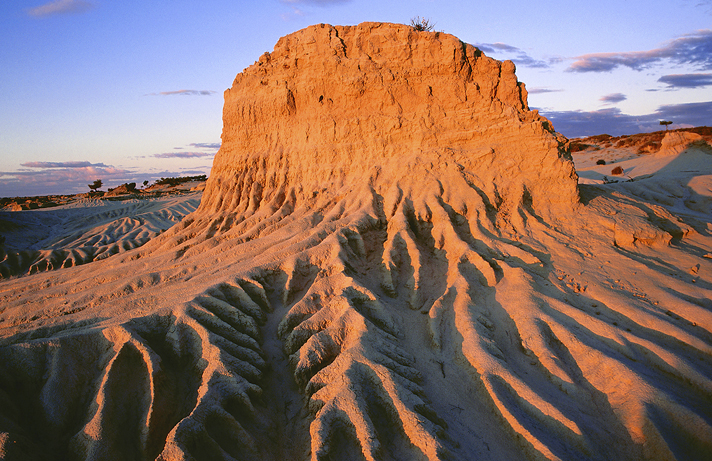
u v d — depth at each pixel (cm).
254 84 1931
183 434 704
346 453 747
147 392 827
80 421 799
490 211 1409
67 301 1242
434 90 1630
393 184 1520
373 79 1652
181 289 1153
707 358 877
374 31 1703
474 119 1564
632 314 1004
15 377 832
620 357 902
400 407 782
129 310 1061
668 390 807
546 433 766
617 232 1335
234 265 1289
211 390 805
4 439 680
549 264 1223
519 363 934
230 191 1955
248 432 776
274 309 1141
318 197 1628
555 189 1459
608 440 758
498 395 831
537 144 1477
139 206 5091
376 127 1636
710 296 1036
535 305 1059
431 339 1026
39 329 980
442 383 908
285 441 809
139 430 776
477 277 1193
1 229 3394
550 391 864
